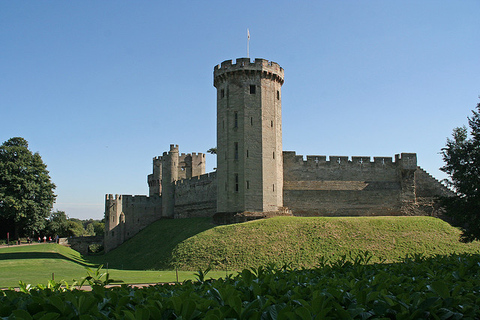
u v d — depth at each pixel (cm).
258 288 1144
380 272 1427
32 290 1255
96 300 1056
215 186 7694
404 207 6675
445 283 1166
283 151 6631
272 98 6309
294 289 1149
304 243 4941
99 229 14312
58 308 1016
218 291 1144
